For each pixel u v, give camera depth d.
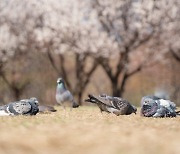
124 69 32.81
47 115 12.43
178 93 40.34
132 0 32.53
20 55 37.62
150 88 42.31
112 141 6.26
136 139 6.52
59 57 38.78
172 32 32.84
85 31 33.50
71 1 34.06
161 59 34.09
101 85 44.34
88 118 11.17
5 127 8.21
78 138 6.52
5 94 42.72
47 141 6.18
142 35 32.50
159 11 32.09
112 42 32.84
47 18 34.22
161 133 7.58
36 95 42.88
